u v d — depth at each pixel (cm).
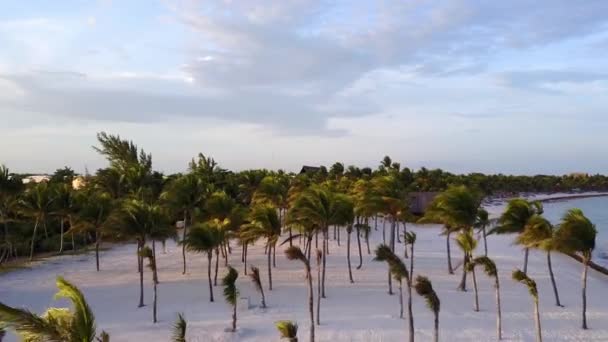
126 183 7525
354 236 7250
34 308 3300
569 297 3691
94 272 4475
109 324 2964
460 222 3803
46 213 5169
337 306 3353
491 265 2773
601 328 2942
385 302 3453
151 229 3369
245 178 8988
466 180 14425
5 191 4978
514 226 3731
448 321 3023
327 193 3625
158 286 3938
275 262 4994
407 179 10981
